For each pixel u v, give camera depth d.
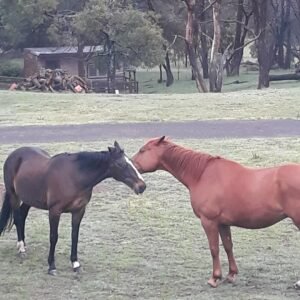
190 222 11.72
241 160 16.17
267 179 8.08
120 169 8.84
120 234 11.07
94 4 51.50
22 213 9.98
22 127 21.30
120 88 56.72
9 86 44.09
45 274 9.20
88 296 8.37
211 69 39.44
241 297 8.19
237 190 8.16
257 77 56.66
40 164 9.38
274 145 17.80
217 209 8.27
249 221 8.17
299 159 16.16
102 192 13.71
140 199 13.19
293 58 73.38
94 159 9.01
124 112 23.80
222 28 60.16
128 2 55.94
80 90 38.94
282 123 21.16
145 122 21.81
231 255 8.65
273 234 10.96
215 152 17.08
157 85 59.56
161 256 9.95
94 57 56.84
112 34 51.72
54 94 29.70
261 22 47.94
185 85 57.16
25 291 8.59
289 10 66.06
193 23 38.91
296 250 10.20
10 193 9.81
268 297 8.19
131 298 8.27
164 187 14.03
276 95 27.14
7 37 59.94
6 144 18.53
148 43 51.50
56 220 9.16
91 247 10.39
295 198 7.88
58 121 22.34
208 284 8.62
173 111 23.83
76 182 9.02
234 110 23.77
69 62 59.72
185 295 8.33
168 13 58.16
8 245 10.52
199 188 8.41
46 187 9.20
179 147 8.66
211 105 24.95
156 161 8.70
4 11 55.38
